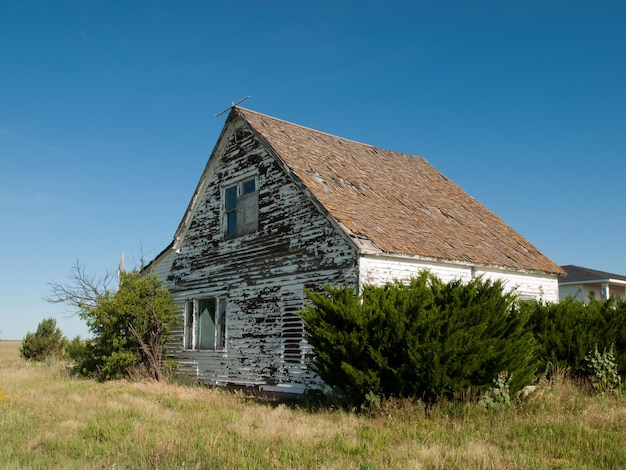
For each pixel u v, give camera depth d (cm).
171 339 2092
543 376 1314
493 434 905
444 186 2339
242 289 1800
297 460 767
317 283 1527
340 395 1284
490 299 1155
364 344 1123
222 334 1877
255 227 1797
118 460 771
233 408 1277
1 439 912
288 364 1586
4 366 2916
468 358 1066
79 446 856
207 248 1998
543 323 1487
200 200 2081
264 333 1684
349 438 896
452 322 1097
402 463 745
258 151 1842
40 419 1106
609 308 1534
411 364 1089
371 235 1466
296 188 1658
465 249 1705
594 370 1393
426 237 1642
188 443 854
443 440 877
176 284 2125
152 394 1552
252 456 784
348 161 2016
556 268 1984
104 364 2109
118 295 2045
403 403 1079
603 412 1073
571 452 790
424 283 1225
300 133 2072
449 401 1087
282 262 1661
